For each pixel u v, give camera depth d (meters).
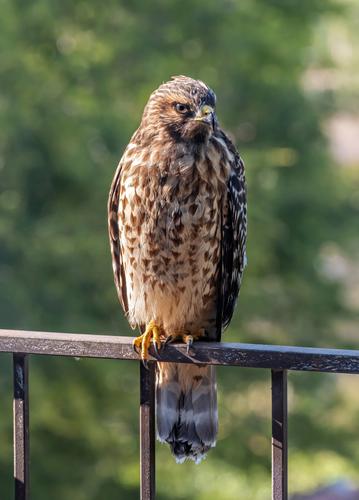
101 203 14.35
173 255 5.32
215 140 5.27
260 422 16.64
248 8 17.52
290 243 18.83
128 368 14.33
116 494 14.80
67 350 3.85
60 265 13.35
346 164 24.52
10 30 14.33
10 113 13.61
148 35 16.48
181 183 5.19
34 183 14.36
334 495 17.66
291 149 18.89
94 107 14.69
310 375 17.36
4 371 12.65
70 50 15.70
